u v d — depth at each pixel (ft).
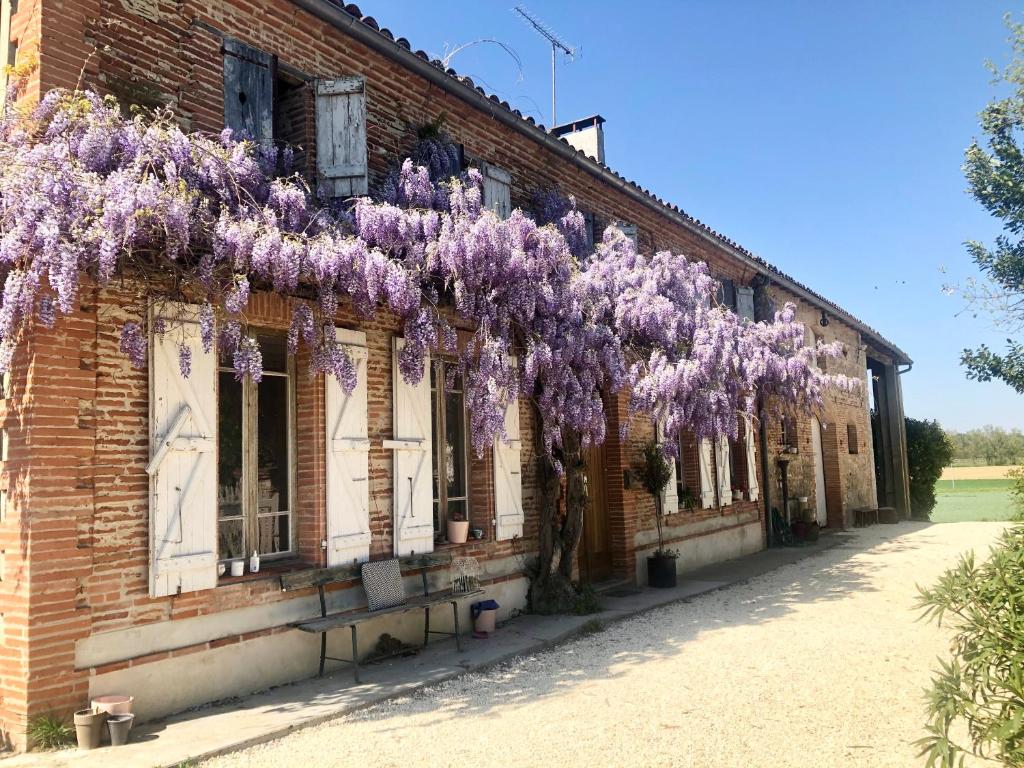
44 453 15.93
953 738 15.61
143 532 17.53
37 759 14.78
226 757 15.21
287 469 21.95
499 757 14.93
